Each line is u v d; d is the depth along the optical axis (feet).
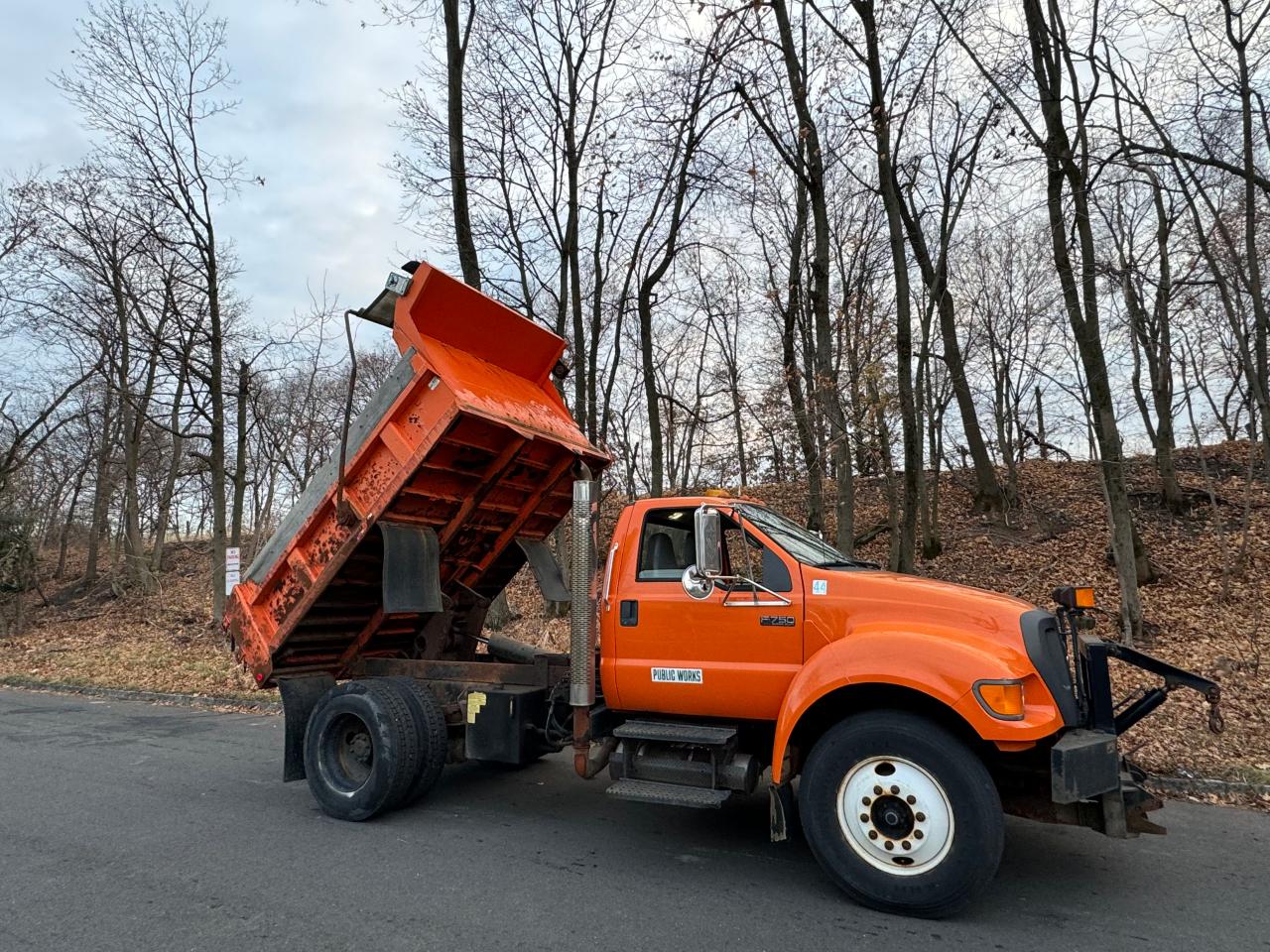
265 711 36.14
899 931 12.98
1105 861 16.53
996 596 15.47
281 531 21.84
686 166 48.55
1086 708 14.52
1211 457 68.64
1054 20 38.81
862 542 60.54
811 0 38.17
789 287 57.77
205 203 55.31
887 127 38.37
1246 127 34.40
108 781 23.13
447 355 19.86
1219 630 38.19
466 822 19.10
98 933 12.69
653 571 17.70
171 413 84.69
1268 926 13.26
